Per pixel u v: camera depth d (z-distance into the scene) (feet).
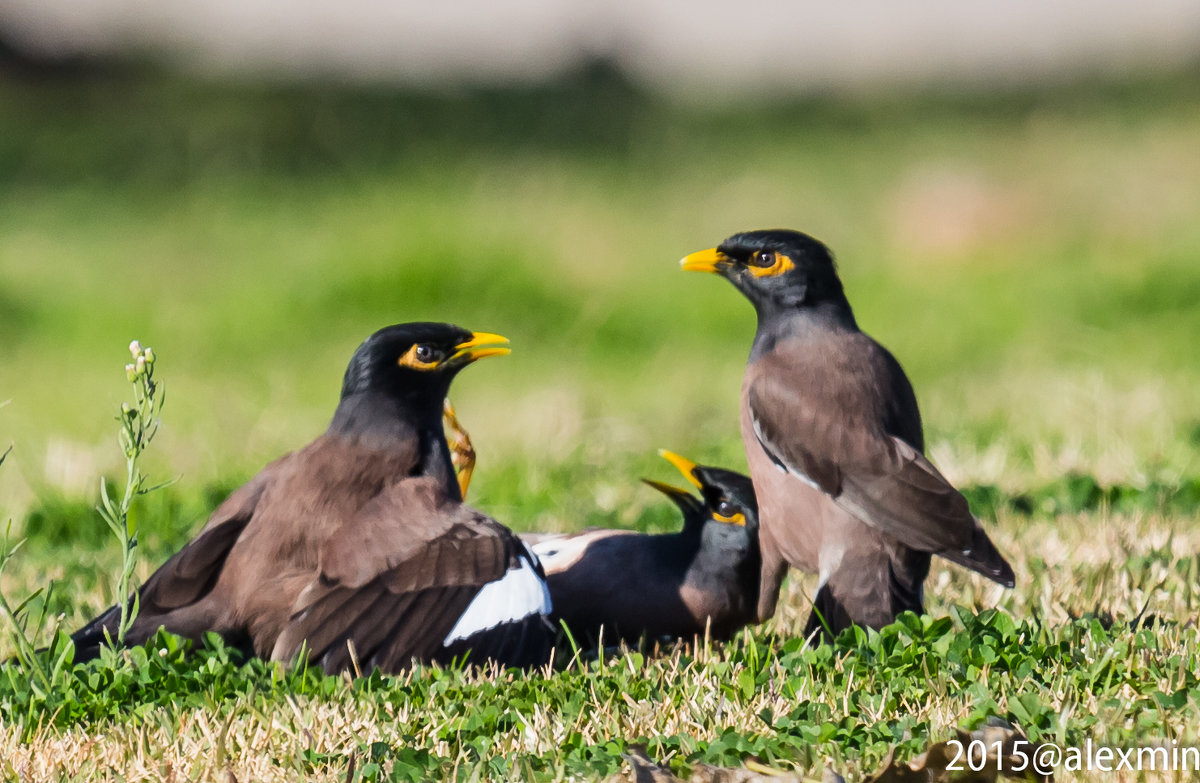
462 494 26.94
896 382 26.66
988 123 132.98
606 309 76.48
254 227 98.48
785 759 18.10
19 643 21.61
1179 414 44.45
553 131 129.49
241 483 38.86
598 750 18.52
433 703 20.38
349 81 136.98
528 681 21.08
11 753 19.25
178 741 19.45
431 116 129.39
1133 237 87.35
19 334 76.18
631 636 25.75
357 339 73.31
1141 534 29.76
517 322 76.33
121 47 140.36
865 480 25.17
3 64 134.31
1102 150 113.29
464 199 104.83
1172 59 150.61
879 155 121.60
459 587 22.21
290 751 19.10
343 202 105.40
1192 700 19.08
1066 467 37.09
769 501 25.93
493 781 18.04
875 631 22.61
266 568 22.94
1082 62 154.92
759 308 27.68
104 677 21.22
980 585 27.02
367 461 23.70
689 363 67.31
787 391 26.12
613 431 45.96
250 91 130.31
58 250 94.17
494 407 51.60
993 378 58.54
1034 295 77.46
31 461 44.27
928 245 91.56
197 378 63.52
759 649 22.61
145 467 41.91
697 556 25.86
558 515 34.88
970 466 37.73
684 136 130.72
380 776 18.34
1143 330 69.15
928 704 19.54
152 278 85.35
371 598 22.09
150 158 115.34
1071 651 21.29
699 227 97.60
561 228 92.38
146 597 23.36
